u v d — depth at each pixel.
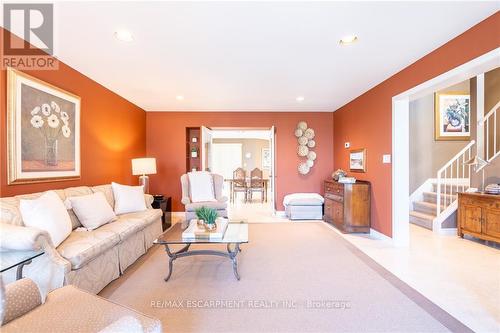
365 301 2.02
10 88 2.17
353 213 4.04
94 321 1.15
